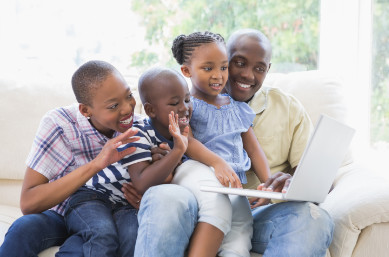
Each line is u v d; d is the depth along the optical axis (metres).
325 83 1.77
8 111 1.69
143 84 1.42
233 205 1.31
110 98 1.30
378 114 2.17
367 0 2.17
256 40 1.54
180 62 1.55
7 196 1.67
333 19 2.26
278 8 2.34
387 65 2.12
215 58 1.45
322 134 1.07
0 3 2.28
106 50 2.38
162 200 1.16
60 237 1.37
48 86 1.75
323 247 1.17
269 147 1.60
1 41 2.29
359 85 2.22
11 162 1.66
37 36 2.34
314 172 1.13
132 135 1.29
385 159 2.08
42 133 1.38
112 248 1.26
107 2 2.35
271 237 1.26
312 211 1.19
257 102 1.65
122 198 1.43
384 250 1.25
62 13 2.34
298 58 2.36
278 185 1.29
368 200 1.25
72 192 1.31
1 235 1.35
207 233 1.18
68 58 2.36
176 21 2.38
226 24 2.37
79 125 1.40
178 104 1.39
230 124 1.51
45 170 1.36
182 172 1.34
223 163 1.36
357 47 2.22
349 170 1.55
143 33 2.38
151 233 1.13
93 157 1.43
